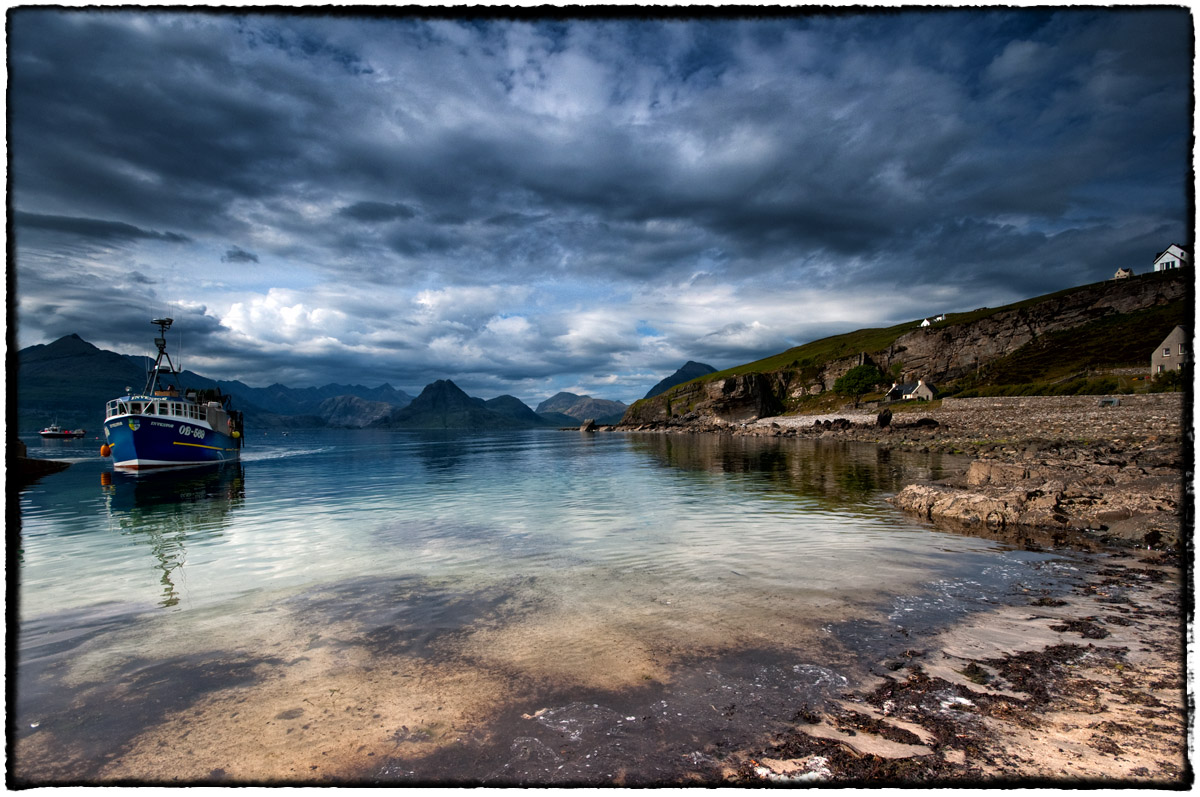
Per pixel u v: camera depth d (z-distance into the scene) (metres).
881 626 8.44
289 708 6.10
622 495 24.95
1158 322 91.62
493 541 15.19
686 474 34.41
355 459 55.91
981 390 89.44
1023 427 56.28
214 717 5.94
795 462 40.78
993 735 5.33
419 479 34.19
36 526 18.80
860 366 126.00
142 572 12.30
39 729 5.70
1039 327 112.69
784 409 149.12
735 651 7.52
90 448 85.25
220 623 8.91
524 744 5.28
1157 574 11.14
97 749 5.32
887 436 68.12
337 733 5.55
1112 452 33.88
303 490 29.05
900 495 21.17
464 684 6.61
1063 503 16.80
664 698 6.20
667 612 9.13
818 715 5.80
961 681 6.56
